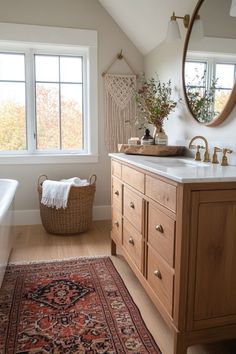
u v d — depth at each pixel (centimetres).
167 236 148
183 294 136
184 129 255
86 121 357
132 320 175
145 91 320
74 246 284
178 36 233
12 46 328
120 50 347
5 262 215
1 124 338
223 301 142
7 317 176
